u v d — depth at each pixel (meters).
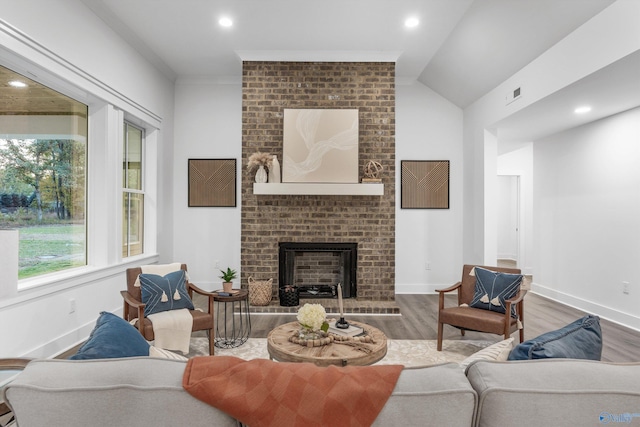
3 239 1.36
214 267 5.37
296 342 2.10
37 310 2.73
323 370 0.90
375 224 4.54
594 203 4.37
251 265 4.54
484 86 4.61
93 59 3.36
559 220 4.98
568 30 3.13
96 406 0.82
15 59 2.56
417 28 3.92
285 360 1.96
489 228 4.82
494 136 4.82
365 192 4.35
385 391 0.84
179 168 5.38
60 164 3.23
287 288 4.33
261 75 4.55
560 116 4.20
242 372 0.88
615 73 2.90
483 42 3.89
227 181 5.37
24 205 2.84
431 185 5.44
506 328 2.76
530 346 1.08
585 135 4.53
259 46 4.34
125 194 4.32
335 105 4.55
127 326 1.31
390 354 3.04
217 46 4.34
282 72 4.55
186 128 5.37
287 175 4.47
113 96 3.70
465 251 5.35
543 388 0.84
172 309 2.92
